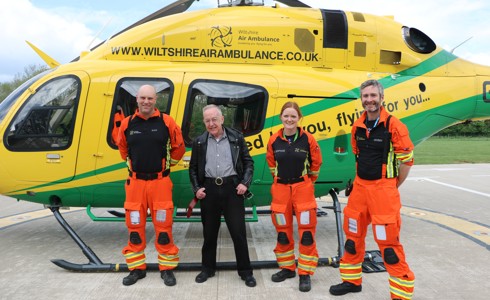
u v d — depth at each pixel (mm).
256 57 4648
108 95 4312
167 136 3518
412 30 5078
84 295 3379
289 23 4715
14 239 5195
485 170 13594
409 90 4879
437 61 5145
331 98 4570
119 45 4590
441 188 9781
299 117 3389
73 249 4746
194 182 3512
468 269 4055
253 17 4699
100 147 4301
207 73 4441
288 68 4648
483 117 5469
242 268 3576
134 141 3443
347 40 4805
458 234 5434
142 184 3525
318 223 6145
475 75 5309
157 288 3523
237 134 3557
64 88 4340
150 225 5953
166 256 3604
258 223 6121
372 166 3078
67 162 4301
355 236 3291
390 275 3125
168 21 4652
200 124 4391
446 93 5066
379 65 4910
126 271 3914
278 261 3689
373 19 4977
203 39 4594
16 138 4320
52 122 4316
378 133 3049
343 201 8250
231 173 3482
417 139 5039
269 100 4449
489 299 3344
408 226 5910
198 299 3303
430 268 4078
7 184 4379
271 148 3508
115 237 5305
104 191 4418
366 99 3027
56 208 4414
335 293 3387
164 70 4418
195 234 5500
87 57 4645
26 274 3873
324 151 4555
